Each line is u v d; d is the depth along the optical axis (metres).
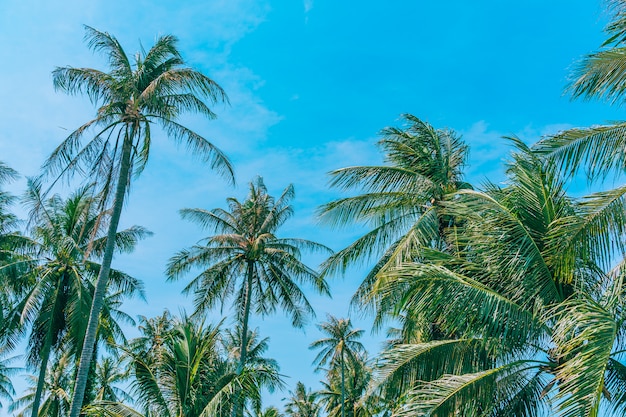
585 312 6.81
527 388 9.27
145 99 16.52
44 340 22.62
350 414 44.91
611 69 7.61
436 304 8.92
